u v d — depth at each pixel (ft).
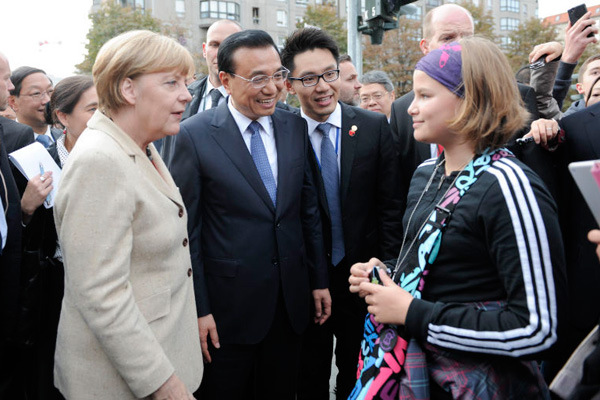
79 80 8.48
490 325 4.21
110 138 4.97
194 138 7.07
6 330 7.04
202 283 7.00
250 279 7.06
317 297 8.15
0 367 7.63
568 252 6.56
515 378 4.46
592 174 3.45
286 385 7.70
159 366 4.79
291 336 7.61
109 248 4.61
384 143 8.65
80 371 4.90
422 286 4.69
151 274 5.14
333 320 9.07
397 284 5.08
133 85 5.14
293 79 8.29
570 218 6.55
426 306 4.48
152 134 5.34
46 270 7.72
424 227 4.72
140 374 4.69
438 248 4.59
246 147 7.22
